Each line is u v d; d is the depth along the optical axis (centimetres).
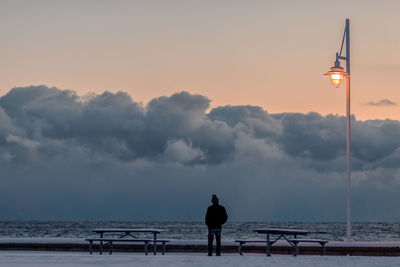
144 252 2480
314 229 16525
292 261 1939
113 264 1809
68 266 1738
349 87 2644
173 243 2577
